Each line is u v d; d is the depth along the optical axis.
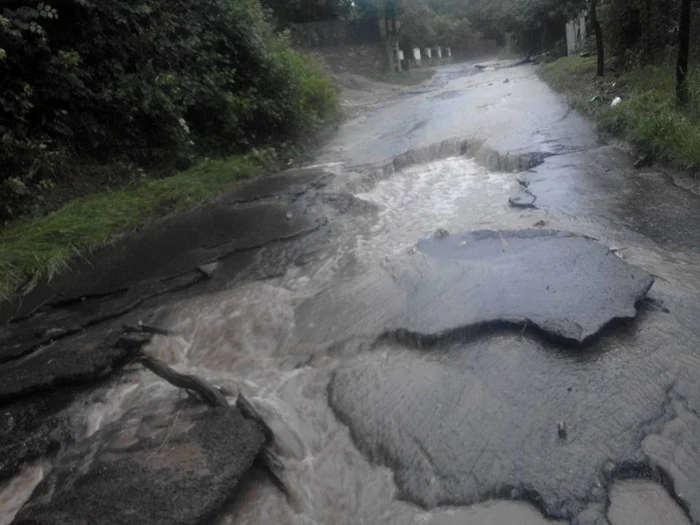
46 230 6.62
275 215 7.36
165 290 5.50
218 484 2.99
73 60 7.55
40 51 7.60
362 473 3.10
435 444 3.13
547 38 27.05
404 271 5.18
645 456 2.87
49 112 7.87
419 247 5.69
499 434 3.12
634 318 3.94
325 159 10.64
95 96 8.16
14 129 7.18
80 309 5.39
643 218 5.84
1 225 6.87
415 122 13.35
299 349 4.29
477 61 43.84
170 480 3.04
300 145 11.80
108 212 7.32
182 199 8.04
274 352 4.32
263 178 9.41
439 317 4.24
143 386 4.14
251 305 5.09
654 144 7.41
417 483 2.93
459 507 2.76
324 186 8.45
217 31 10.98
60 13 8.10
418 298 4.62
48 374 4.23
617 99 9.84
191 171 9.01
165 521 2.79
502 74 23.86
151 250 6.57
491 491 2.80
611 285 4.35
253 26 11.76
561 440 3.02
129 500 2.94
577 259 4.88
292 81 12.03
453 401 3.43
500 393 3.43
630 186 6.80
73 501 2.99
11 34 6.77
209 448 3.25
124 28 8.84
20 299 5.66
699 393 3.26
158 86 8.82
